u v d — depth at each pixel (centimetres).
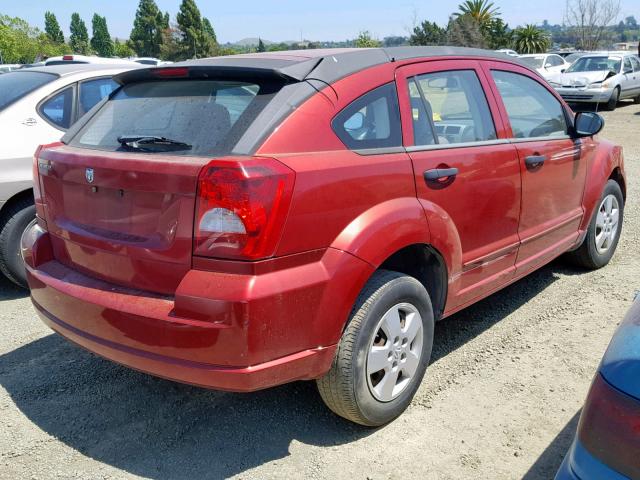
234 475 279
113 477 279
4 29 4347
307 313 262
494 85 391
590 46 4884
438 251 325
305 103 278
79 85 531
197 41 7675
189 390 354
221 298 243
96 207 290
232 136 267
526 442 299
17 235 475
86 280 296
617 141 1317
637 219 702
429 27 4050
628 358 179
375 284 292
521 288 501
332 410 304
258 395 347
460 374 364
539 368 370
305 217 258
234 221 243
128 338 269
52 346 411
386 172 295
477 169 351
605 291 487
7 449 299
